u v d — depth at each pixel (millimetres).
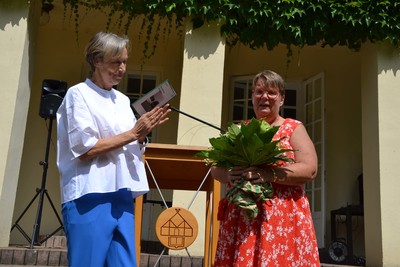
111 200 1959
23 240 6523
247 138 2059
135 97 7223
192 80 5371
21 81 5285
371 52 5660
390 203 5207
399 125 5391
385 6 5480
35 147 6789
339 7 5496
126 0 5508
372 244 5316
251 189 2061
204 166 3111
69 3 6180
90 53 2033
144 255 4539
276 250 2062
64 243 5918
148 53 7223
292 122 2307
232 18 5434
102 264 1881
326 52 7328
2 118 5078
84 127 1919
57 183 6734
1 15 5312
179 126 5273
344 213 6328
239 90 7352
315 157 2215
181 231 3168
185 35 5465
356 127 7125
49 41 7094
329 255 6105
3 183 4949
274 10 5453
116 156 1988
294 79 7352
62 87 5586
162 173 3334
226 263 2148
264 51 7332
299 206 2170
